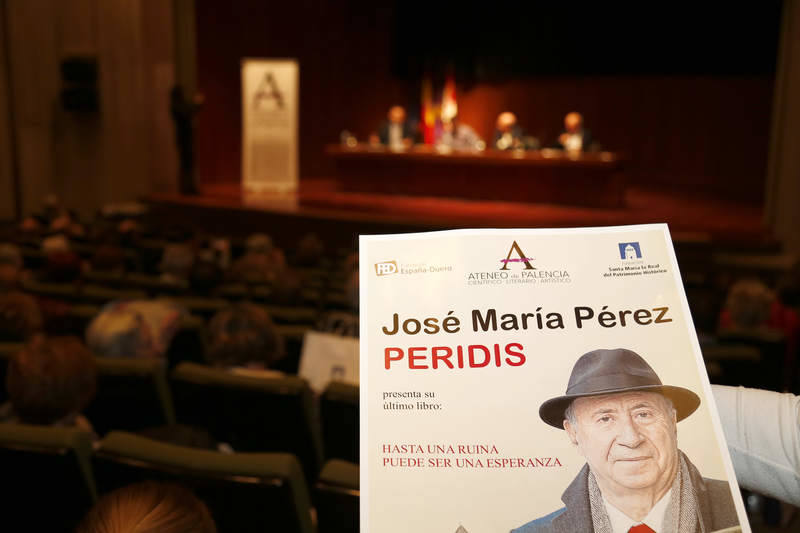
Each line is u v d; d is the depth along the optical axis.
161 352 2.75
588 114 13.48
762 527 2.38
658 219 9.05
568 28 12.84
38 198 11.33
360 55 14.44
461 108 14.36
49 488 1.53
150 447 1.49
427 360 0.69
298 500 1.43
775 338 3.10
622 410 0.67
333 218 9.30
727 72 11.59
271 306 3.92
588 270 0.73
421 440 0.67
